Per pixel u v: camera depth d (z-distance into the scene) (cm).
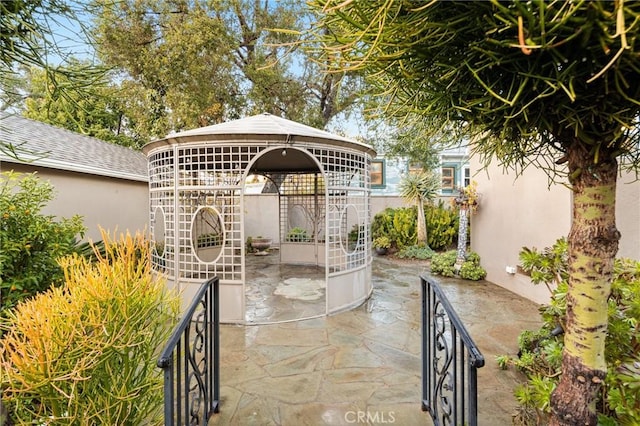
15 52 152
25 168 624
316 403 302
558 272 301
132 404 224
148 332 230
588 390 120
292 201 1036
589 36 74
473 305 577
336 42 112
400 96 134
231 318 516
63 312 205
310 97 1445
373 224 1228
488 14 85
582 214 118
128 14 1055
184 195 577
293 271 906
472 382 181
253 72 1243
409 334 467
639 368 201
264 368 370
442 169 1383
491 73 99
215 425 272
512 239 653
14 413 210
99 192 807
